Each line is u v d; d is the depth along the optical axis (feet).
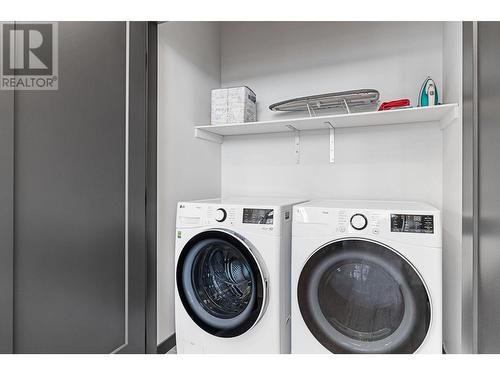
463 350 4.63
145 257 5.46
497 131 3.55
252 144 8.42
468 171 4.52
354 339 4.78
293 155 8.00
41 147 3.83
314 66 7.80
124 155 5.04
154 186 5.76
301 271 5.08
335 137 7.57
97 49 4.59
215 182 8.31
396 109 5.81
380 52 7.17
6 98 3.47
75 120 4.25
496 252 3.59
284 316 5.37
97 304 4.56
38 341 3.77
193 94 7.33
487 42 3.92
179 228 5.89
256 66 8.38
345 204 5.68
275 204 5.53
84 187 4.36
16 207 3.55
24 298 3.63
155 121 5.82
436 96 5.97
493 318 3.72
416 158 6.84
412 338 4.42
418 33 6.84
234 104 7.38
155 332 5.69
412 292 4.44
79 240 4.29
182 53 6.95
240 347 5.37
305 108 7.57
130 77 5.18
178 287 5.75
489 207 3.83
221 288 5.75
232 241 5.30
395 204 5.74
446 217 6.15
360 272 4.80
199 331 5.67
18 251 3.57
